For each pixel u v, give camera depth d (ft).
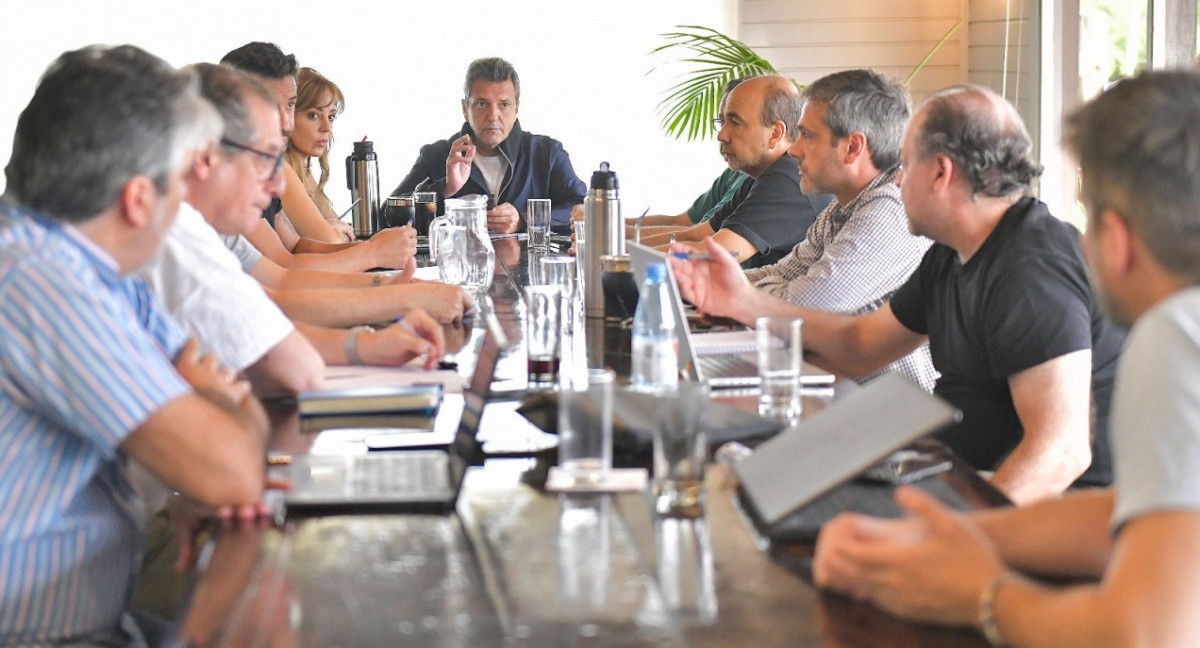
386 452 6.00
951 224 7.72
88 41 22.06
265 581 4.31
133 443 4.99
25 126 5.18
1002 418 7.79
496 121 17.98
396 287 9.78
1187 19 14.76
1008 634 3.71
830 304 10.29
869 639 3.81
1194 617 3.42
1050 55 17.84
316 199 16.44
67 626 5.29
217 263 7.18
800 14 23.79
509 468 5.65
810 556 4.50
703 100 23.26
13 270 4.97
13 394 5.03
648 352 7.22
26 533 5.13
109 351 4.95
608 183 9.70
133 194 5.20
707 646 3.75
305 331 8.09
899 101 10.66
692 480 5.04
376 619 3.96
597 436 5.49
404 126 23.66
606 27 23.97
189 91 5.36
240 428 5.16
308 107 15.98
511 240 15.76
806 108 10.91
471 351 8.54
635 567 4.39
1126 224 4.06
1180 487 3.51
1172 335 3.62
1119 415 3.74
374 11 23.31
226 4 22.68
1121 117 4.03
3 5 21.56
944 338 8.07
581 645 3.76
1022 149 7.55
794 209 13.87
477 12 23.65
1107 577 3.60
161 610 6.34
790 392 6.47
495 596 4.14
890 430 4.72
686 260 9.20
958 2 23.26
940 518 4.00
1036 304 7.24
